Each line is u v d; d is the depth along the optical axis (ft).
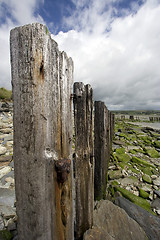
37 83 2.39
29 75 2.36
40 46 2.33
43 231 2.79
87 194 4.68
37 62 2.34
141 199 8.17
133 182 10.35
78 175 4.41
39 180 2.60
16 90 2.45
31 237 2.81
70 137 3.36
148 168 13.20
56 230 3.07
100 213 5.90
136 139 27.30
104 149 6.98
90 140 4.54
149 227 5.79
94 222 5.44
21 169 2.62
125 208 7.00
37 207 2.66
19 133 2.54
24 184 2.64
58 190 2.99
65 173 2.82
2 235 4.78
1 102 32.17
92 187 4.86
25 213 2.74
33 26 2.27
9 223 5.40
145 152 18.25
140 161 14.33
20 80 2.40
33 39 2.29
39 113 2.47
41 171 2.60
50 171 2.74
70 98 3.30
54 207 2.95
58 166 2.76
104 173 7.29
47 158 2.64
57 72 2.74
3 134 20.65
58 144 2.92
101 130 6.41
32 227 2.75
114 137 25.23
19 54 2.35
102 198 7.21
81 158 4.40
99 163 6.64
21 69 2.37
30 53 2.31
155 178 11.33
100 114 6.34
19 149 2.58
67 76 3.09
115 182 10.19
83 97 4.11
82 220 4.71
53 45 2.59
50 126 2.67
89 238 4.51
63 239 3.29
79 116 4.16
